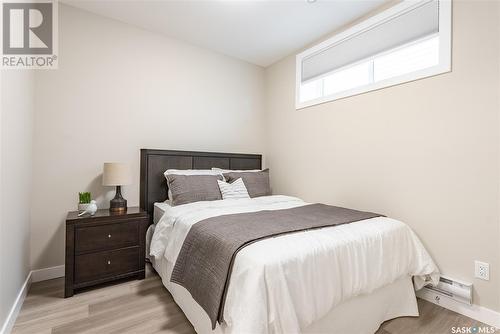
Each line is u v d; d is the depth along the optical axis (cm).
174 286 181
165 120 289
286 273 112
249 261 113
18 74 168
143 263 222
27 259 199
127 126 264
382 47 231
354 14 246
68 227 190
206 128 322
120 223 212
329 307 123
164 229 204
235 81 348
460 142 180
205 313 136
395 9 219
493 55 165
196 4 233
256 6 237
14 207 159
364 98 244
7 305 146
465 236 178
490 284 166
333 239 138
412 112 207
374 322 154
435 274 181
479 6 171
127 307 177
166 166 282
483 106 169
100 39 249
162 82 287
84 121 240
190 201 245
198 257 146
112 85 255
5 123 141
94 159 245
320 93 300
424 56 207
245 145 359
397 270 160
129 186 265
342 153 265
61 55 229
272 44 309
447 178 186
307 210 211
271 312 104
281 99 350
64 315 166
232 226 154
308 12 244
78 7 237
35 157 216
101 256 203
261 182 301
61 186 229
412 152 207
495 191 165
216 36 291
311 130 303
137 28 271
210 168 316
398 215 216
